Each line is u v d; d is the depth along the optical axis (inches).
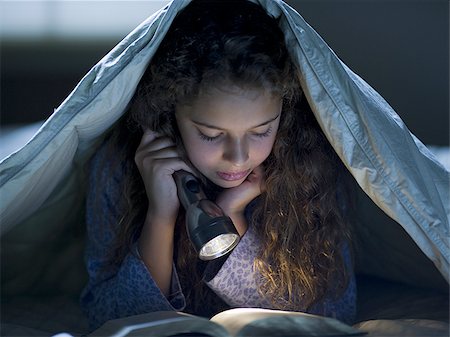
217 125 46.4
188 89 46.1
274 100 46.8
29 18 111.2
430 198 47.0
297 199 53.7
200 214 48.4
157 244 53.4
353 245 62.1
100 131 52.5
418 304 56.1
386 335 46.7
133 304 53.8
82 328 58.2
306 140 52.9
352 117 46.3
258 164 49.7
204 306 56.6
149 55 46.3
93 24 111.7
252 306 54.4
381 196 47.2
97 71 46.3
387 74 104.3
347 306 55.2
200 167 49.6
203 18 47.5
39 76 112.4
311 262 54.3
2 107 111.6
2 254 64.5
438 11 102.3
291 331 41.2
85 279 67.0
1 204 48.4
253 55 45.4
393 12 103.3
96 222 58.4
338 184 56.2
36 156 47.4
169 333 41.3
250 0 47.5
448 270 47.4
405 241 59.2
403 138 47.8
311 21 105.0
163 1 111.5
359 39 104.4
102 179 57.5
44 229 63.8
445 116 103.3
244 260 53.4
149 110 51.1
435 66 103.0
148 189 53.1
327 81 45.9
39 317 59.7
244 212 55.9
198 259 55.7
